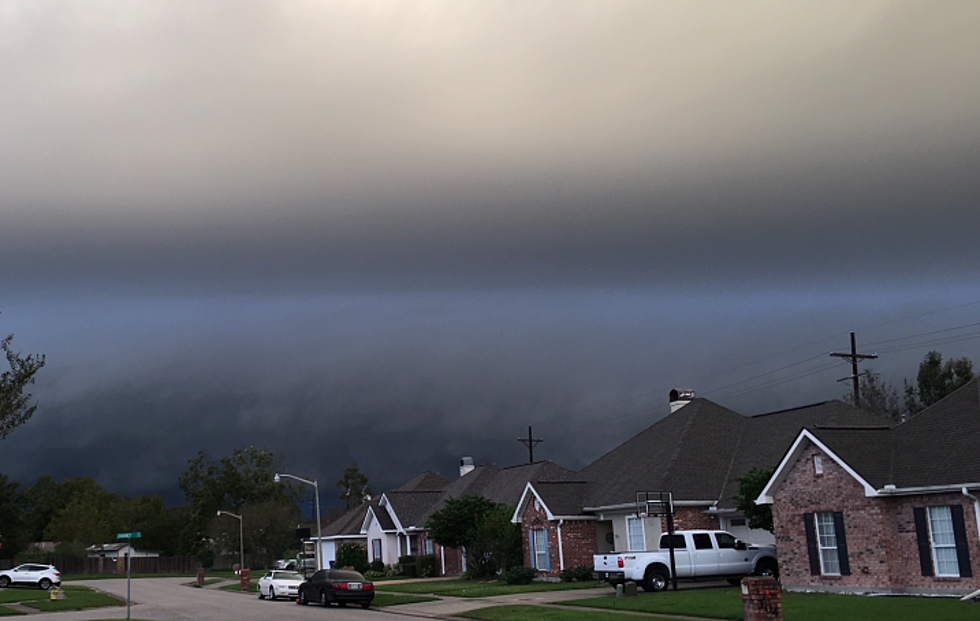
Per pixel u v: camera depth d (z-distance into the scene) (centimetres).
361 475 17788
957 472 2875
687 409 5175
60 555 13950
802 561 3322
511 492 6312
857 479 3102
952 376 7275
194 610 4416
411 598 4338
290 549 13425
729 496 4369
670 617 2772
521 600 3750
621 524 4578
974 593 2716
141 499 17862
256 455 15325
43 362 4347
